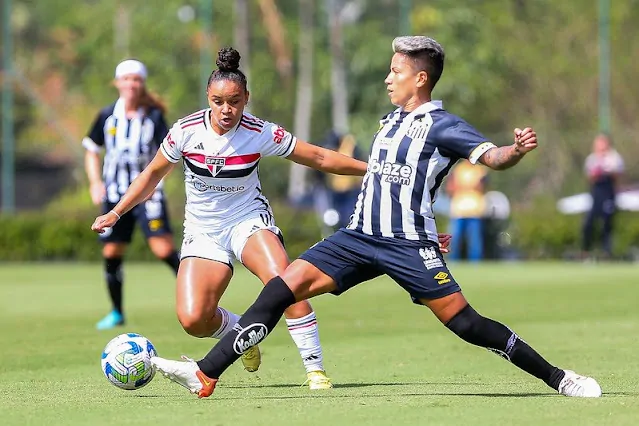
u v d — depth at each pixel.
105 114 41.62
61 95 142.88
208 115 25.70
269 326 23.31
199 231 26.59
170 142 25.66
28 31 161.25
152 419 21.47
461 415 21.48
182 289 26.14
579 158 112.38
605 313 45.84
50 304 52.62
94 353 34.38
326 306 49.81
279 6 132.50
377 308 48.75
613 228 84.62
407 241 23.05
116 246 41.78
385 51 125.69
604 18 99.44
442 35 121.19
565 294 54.78
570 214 89.69
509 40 123.69
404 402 23.31
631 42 122.38
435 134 22.73
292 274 23.42
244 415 21.72
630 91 121.56
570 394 23.77
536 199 99.25
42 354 34.16
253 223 26.30
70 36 148.12
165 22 124.75
